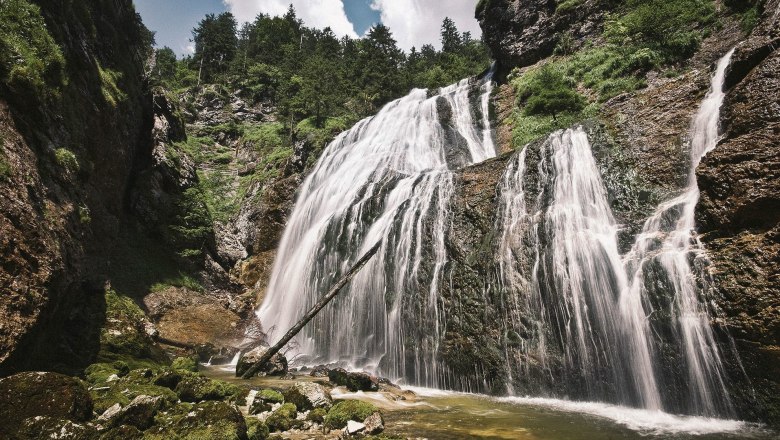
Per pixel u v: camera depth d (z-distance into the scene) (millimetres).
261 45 72750
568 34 29438
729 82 11586
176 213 24500
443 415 8312
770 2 12000
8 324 6953
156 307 19234
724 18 20828
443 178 16312
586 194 12344
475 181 15195
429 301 13195
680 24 21938
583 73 25188
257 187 33656
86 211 12727
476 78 35844
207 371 13484
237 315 21297
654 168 11875
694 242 9320
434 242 14297
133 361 12141
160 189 24562
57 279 8531
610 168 12398
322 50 73875
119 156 19859
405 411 8633
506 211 13508
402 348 13273
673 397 8656
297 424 7020
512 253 12250
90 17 17203
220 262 27094
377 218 17594
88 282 13758
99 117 16891
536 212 12734
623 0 27906
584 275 10633
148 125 26375
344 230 18812
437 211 15102
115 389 7574
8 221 7691
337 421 6988
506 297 11688
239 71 56812
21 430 5082
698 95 12531
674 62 21094
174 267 22703
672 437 6969
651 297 9297
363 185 20984
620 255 10281
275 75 56562
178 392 8242
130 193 22719
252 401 8414
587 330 10156
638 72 21844
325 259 18922
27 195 8664
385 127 30797
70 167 11641
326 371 12992
